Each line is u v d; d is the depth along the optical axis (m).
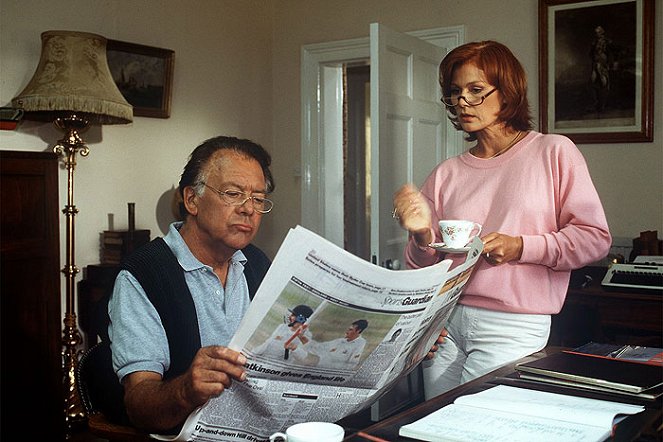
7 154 3.02
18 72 3.62
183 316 1.54
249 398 1.29
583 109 4.01
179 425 1.41
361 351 1.33
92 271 3.83
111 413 1.53
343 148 5.12
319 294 1.19
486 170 1.92
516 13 4.21
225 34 4.80
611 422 1.14
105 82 3.54
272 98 5.19
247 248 1.80
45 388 3.22
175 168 4.49
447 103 1.92
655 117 3.86
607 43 3.92
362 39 4.74
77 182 3.92
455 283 1.47
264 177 1.61
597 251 1.76
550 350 1.74
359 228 6.24
